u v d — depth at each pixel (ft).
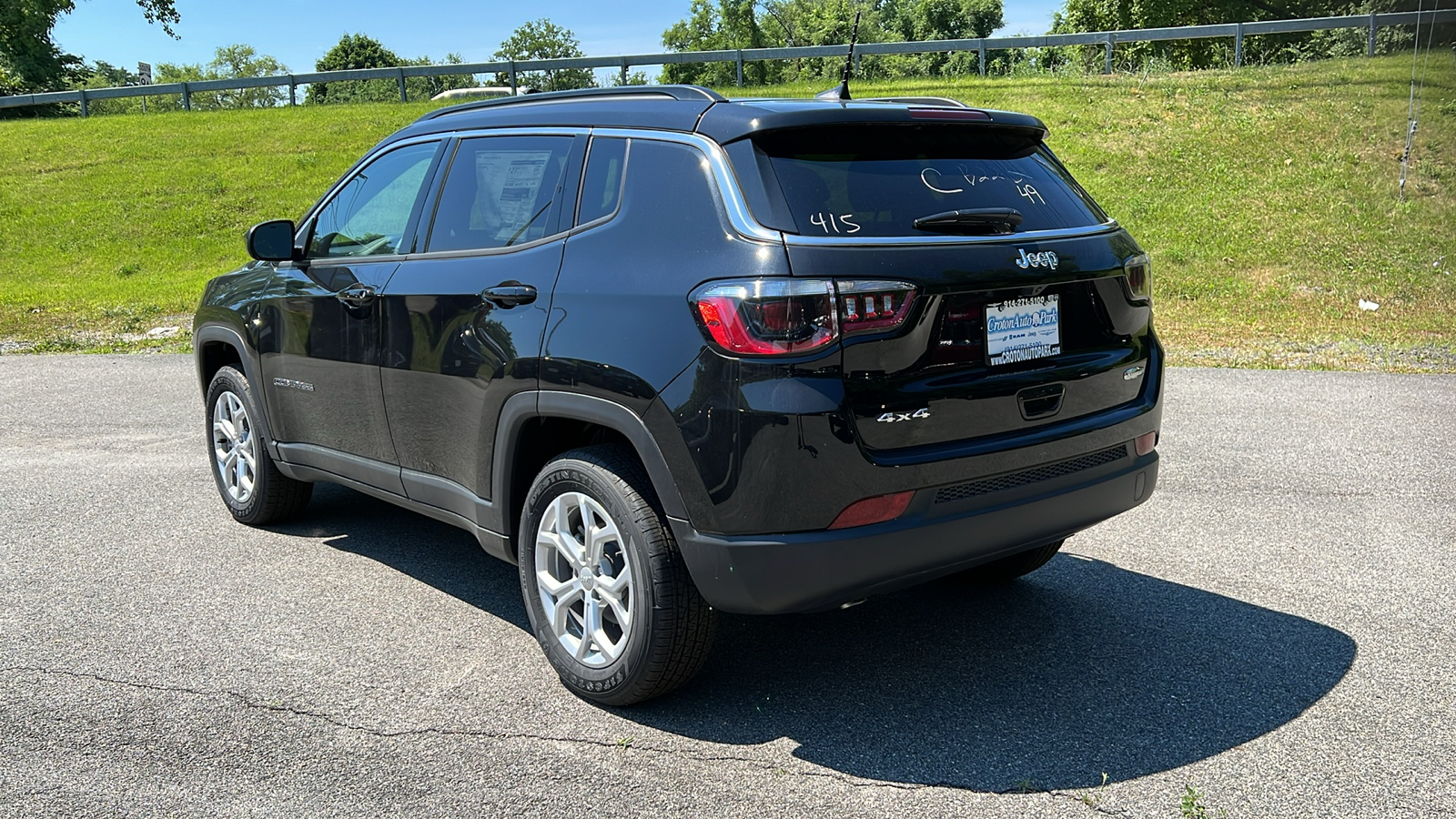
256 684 11.25
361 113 79.46
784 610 9.53
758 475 9.13
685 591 10.04
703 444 9.37
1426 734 9.96
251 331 15.60
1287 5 110.73
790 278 9.03
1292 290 39.34
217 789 9.22
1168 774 9.36
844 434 9.08
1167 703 10.71
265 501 16.26
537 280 11.00
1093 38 70.54
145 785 9.29
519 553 11.60
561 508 10.99
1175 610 13.12
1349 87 60.70
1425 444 20.72
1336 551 15.06
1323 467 19.31
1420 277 39.17
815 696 10.98
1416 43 58.65
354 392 13.67
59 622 12.94
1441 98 56.34
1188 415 23.63
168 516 17.34
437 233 12.70
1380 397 25.18
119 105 96.94
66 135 78.74
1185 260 43.34
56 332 39.65
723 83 84.79
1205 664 11.58
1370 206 46.32
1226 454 20.33
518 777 9.42
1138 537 15.87
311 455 14.92
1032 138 11.70
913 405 9.43
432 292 12.23
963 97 66.54
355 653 12.07
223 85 85.61
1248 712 10.49
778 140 9.85
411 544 15.97
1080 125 59.93
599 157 11.08
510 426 11.22
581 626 11.07
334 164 67.36
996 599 13.61
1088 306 10.82
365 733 10.21
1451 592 13.48
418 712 10.67
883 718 10.48
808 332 9.00
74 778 9.39
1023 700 10.82
